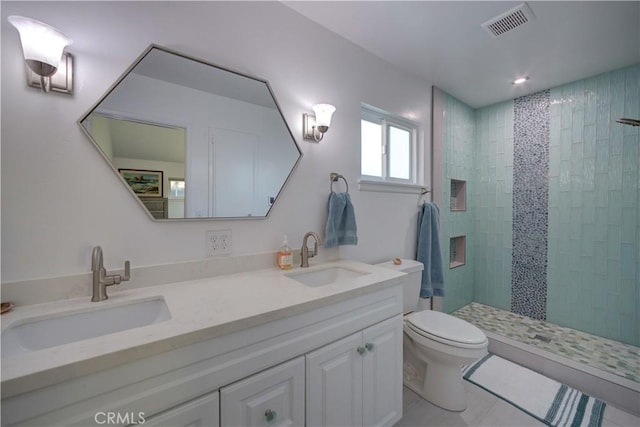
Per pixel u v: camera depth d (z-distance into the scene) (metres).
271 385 0.89
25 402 0.56
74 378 0.59
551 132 2.44
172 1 1.15
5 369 0.56
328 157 1.68
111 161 1.02
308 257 1.51
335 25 1.63
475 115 2.94
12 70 0.87
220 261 1.27
